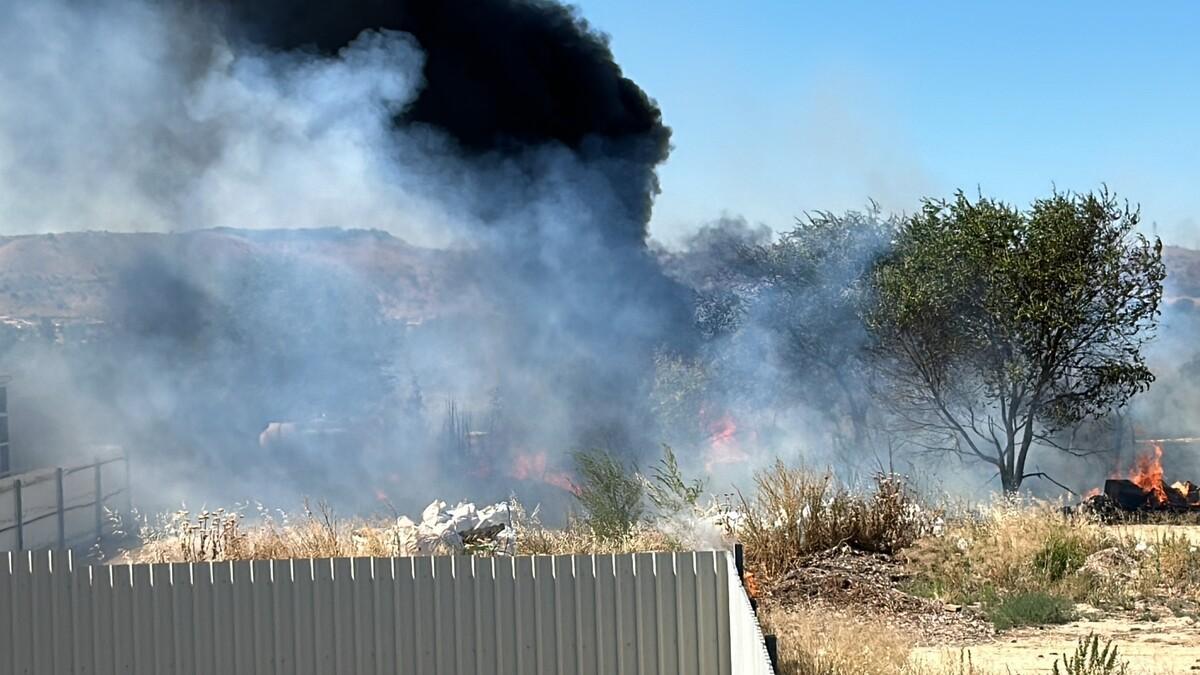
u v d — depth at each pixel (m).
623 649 9.06
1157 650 10.80
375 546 14.56
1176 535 16.20
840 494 16.06
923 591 13.68
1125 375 22.19
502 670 9.09
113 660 9.30
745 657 8.06
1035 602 12.48
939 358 23.14
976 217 22.56
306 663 9.16
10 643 9.36
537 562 9.11
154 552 15.16
